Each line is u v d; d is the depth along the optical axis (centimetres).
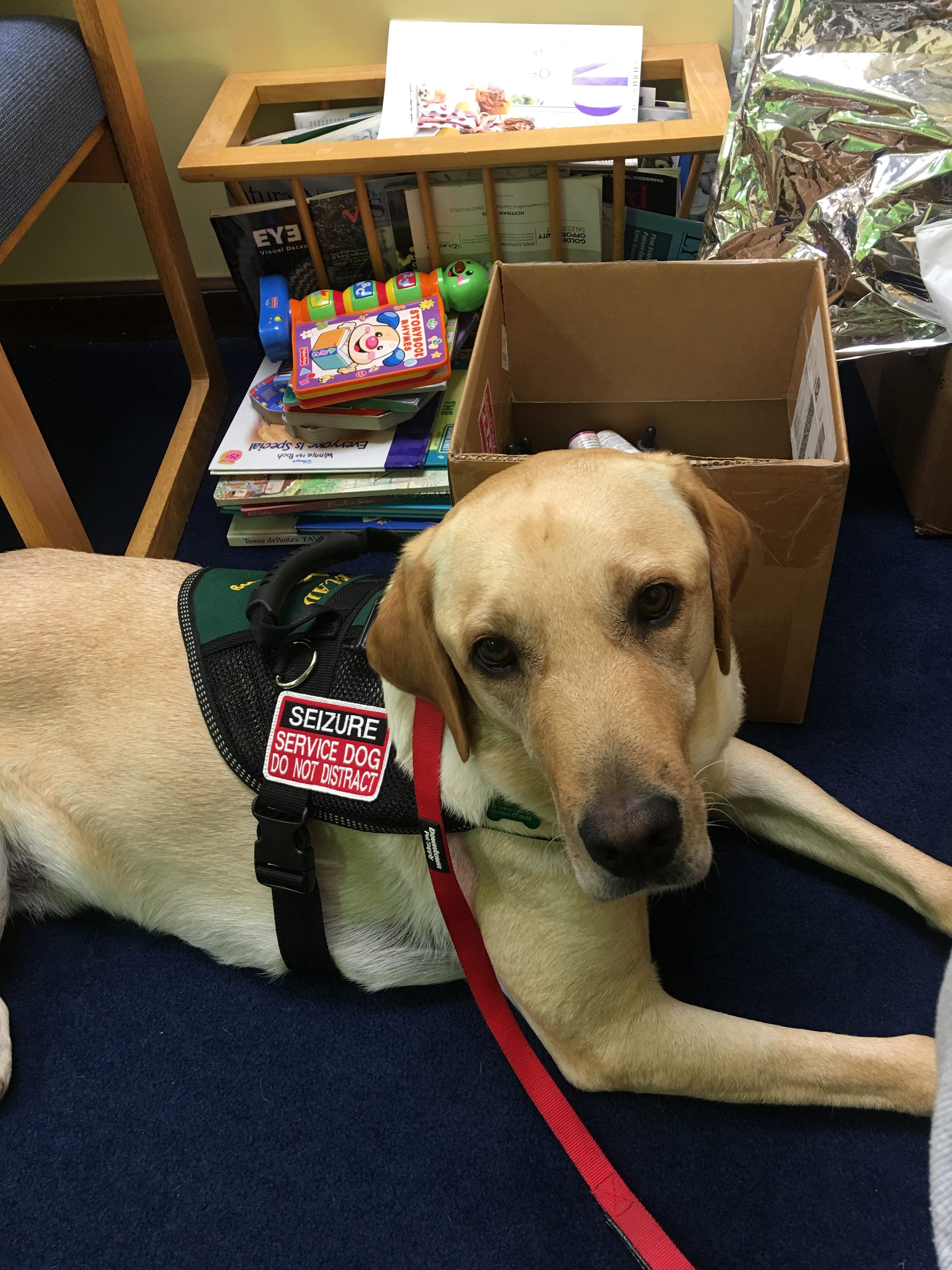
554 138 169
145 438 215
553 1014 108
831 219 159
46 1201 116
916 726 146
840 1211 104
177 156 218
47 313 238
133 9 197
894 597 163
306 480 179
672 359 164
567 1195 109
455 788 105
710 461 119
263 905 125
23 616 128
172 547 191
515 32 192
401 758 108
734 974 123
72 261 231
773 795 128
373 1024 126
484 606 87
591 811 80
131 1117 122
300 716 111
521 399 175
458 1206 110
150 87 208
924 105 152
